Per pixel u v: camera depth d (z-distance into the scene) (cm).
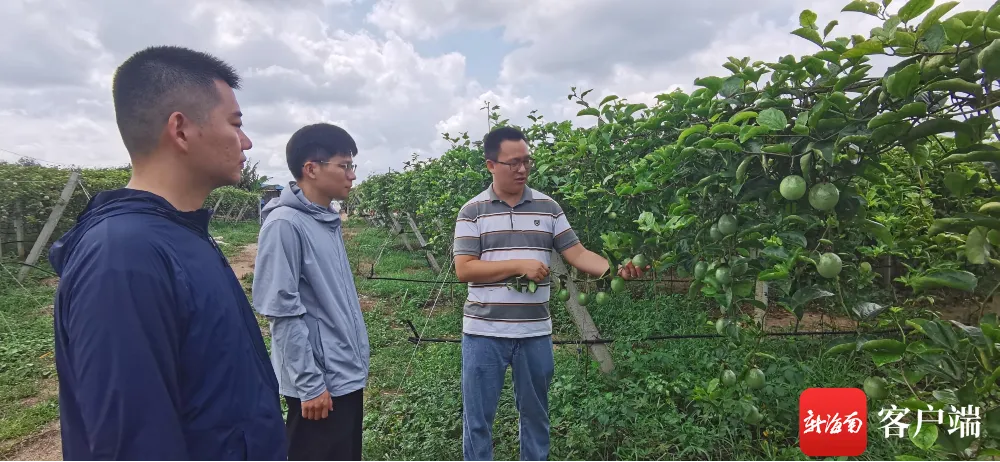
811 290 193
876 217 364
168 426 101
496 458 324
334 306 227
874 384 185
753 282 204
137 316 100
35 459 371
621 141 388
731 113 214
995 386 156
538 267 257
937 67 148
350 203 2280
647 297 603
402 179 1141
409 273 990
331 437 224
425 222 1016
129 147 123
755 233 200
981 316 171
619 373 406
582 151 397
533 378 278
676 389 360
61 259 113
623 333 511
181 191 127
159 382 101
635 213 328
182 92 121
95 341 97
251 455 122
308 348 215
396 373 484
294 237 217
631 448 325
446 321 647
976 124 150
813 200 171
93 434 95
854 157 165
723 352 383
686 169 223
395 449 347
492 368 272
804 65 187
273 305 209
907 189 371
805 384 365
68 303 103
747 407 273
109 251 102
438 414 374
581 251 285
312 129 236
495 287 270
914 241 282
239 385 120
